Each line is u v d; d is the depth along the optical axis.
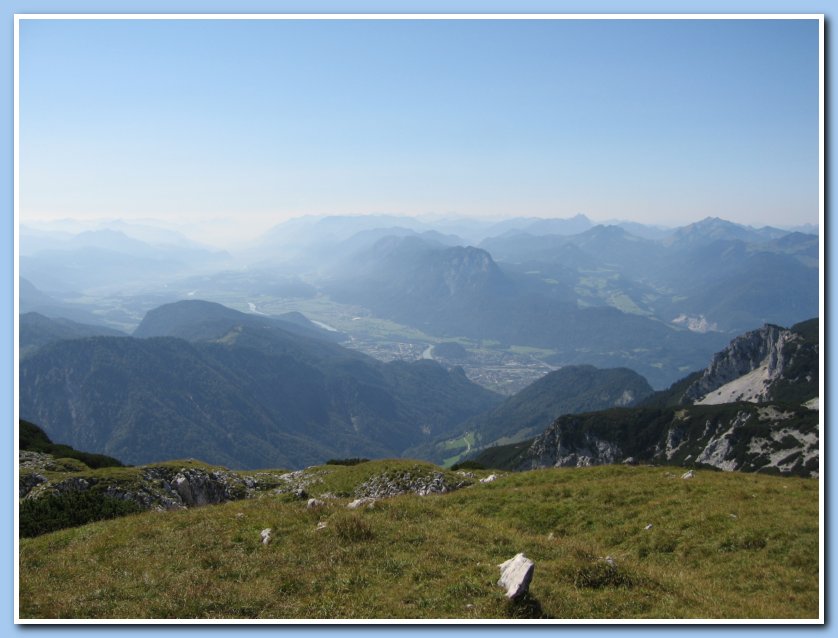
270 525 23.41
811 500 27.58
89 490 38.78
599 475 38.75
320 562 19.69
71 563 21.09
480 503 33.12
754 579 20.80
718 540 24.23
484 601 16.73
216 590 17.67
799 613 17.42
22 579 19.45
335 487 51.94
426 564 19.47
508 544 22.48
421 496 36.66
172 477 46.41
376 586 18.02
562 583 18.73
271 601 17.09
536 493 33.69
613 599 17.66
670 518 27.45
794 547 22.53
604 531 27.50
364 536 21.81
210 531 23.25
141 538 23.23
